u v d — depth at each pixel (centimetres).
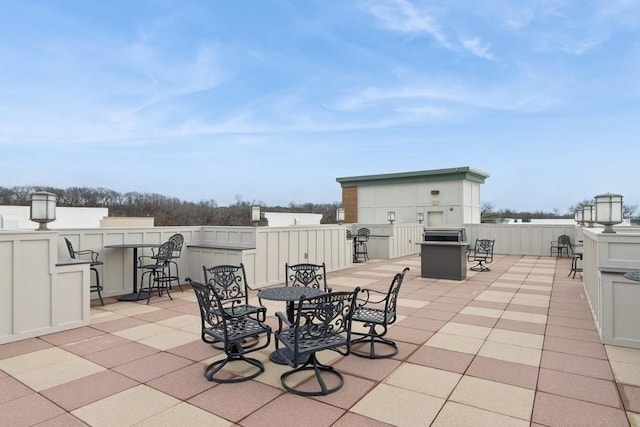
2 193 2138
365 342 409
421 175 1742
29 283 429
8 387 300
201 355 372
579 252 965
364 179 1909
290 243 838
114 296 665
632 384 303
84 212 1930
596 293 472
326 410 263
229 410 263
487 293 690
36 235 435
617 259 426
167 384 306
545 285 776
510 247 1494
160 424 245
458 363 350
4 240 409
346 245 1055
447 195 1700
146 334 442
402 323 487
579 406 267
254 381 311
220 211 2591
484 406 268
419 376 321
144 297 651
